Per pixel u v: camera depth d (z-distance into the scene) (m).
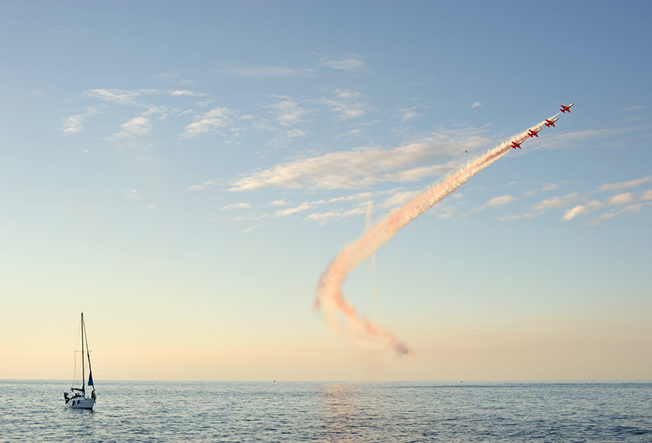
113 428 140.25
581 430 138.50
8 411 187.88
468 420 163.25
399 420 162.62
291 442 116.12
